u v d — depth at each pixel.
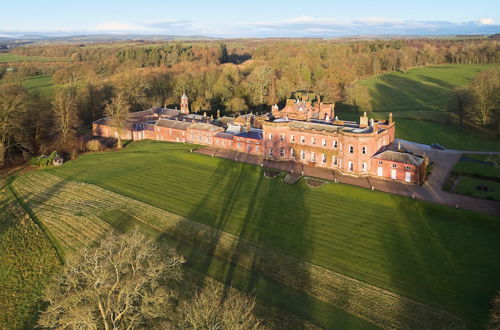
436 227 67.44
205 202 81.44
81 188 91.25
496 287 50.88
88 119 166.50
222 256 60.81
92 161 113.62
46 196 87.12
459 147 113.69
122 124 131.00
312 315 46.97
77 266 39.56
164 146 129.12
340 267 56.75
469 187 82.38
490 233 64.50
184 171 102.56
